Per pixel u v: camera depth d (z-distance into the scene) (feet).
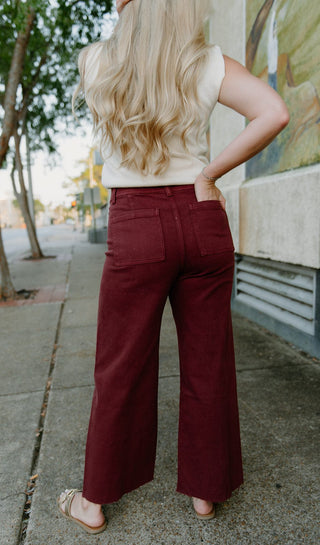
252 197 11.30
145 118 3.60
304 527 4.51
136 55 3.56
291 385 7.97
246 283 12.81
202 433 4.36
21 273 27.35
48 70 29.91
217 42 13.78
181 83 3.55
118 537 4.50
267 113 3.39
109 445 4.28
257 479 5.33
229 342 4.38
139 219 3.84
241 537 4.42
